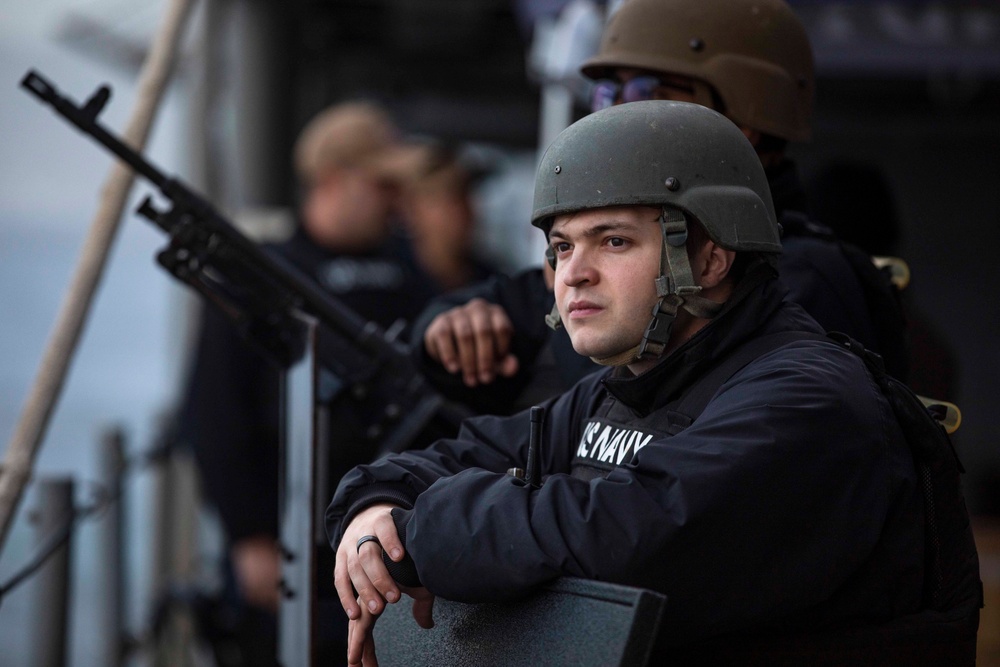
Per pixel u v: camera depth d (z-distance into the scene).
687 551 4.13
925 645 4.58
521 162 21.61
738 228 4.55
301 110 20.36
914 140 20.95
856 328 5.69
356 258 11.97
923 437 4.56
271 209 19.38
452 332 6.99
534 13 12.17
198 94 15.92
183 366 15.42
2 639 13.34
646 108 4.66
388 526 4.64
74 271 7.43
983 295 21.33
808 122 6.45
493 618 4.43
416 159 15.38
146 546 14.39
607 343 4.55
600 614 3.99
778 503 4.20
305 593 6.14
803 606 4.32
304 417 6.29
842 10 12.53
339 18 20.48
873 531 4.35
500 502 4.30
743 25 6.24
